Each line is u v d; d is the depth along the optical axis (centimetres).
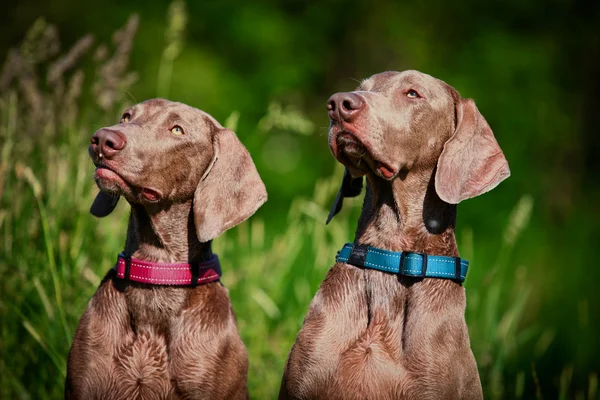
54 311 887
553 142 2473
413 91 716
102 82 1001
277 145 2425
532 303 2064
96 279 912
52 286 894
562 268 2281
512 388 1075
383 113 693
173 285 730
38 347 890
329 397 680
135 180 714
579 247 2394
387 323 695
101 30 2352
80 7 2386
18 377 893
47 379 886
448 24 2562
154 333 728
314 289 1053
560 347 1617
